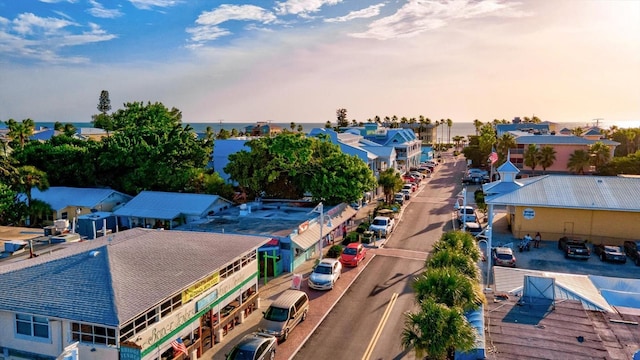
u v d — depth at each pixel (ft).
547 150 248.52
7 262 85.05
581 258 123.13
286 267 114.62
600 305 69.26
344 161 160.25
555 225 139.95
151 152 180.75
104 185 187.01
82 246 77.25
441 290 61.77
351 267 118.42
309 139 164.55
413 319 56.03
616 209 130.93
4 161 154.40
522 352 53.88
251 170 162.71
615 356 54.29
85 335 58.03
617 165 233.76
